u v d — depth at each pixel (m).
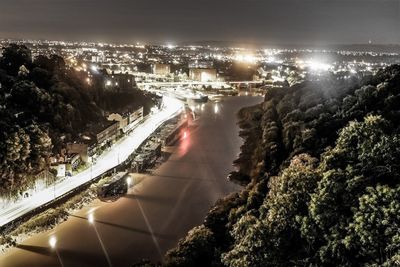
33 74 158.12
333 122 96.38
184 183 123.19
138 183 122.12
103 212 101.56
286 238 54.75
